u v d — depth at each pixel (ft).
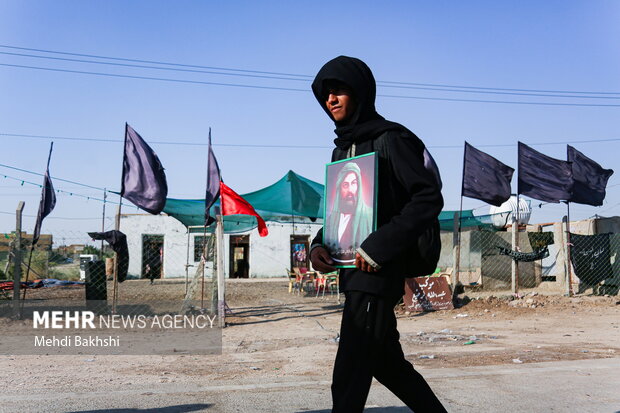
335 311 41.86
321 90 6.74
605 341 25.18
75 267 85.05
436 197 5.90
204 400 11.97
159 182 36.68
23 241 36.96
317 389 13.17
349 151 6.74
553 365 16.90
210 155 36.83
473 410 10.91
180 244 106.42
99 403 11.73
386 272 6.01
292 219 62.18
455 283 43.91
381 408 11.10
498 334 28.37
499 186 47.55
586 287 48.65
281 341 26.23
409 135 6.33
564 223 51.06
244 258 110.52
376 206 6.15
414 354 20.97
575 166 50.29
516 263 47.09
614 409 11.01
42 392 13.39
